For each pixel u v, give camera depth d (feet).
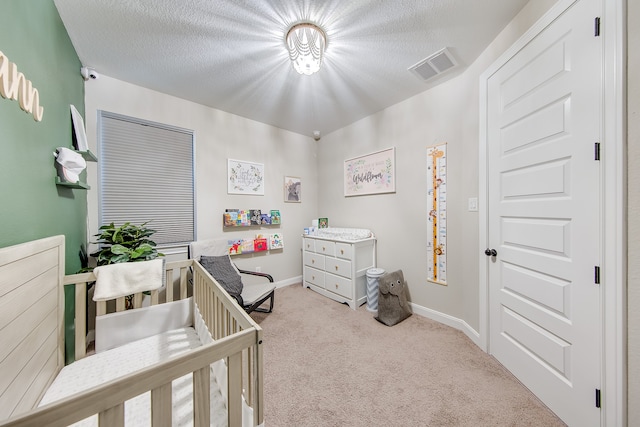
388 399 4.21
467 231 6.23
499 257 5.14
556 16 3.74
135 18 4.57
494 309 5.31
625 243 2.90
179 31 4.93
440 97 7.04
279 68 6.27
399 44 5.39
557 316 3.81
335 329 6.73
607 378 3.07
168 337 5.12
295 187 11.15
